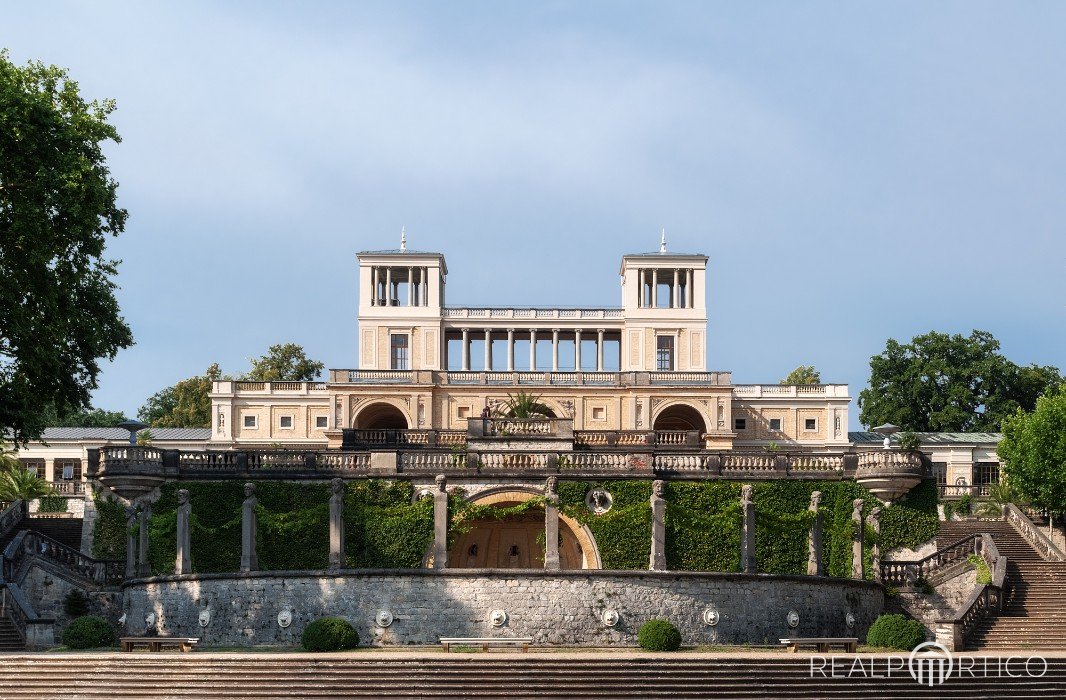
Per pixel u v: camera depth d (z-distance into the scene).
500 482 52.53
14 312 42.97
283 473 52.88
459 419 84.06
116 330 48.75
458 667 37.19
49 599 49.53
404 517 51.84
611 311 91.31
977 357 98.25
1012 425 59.06
